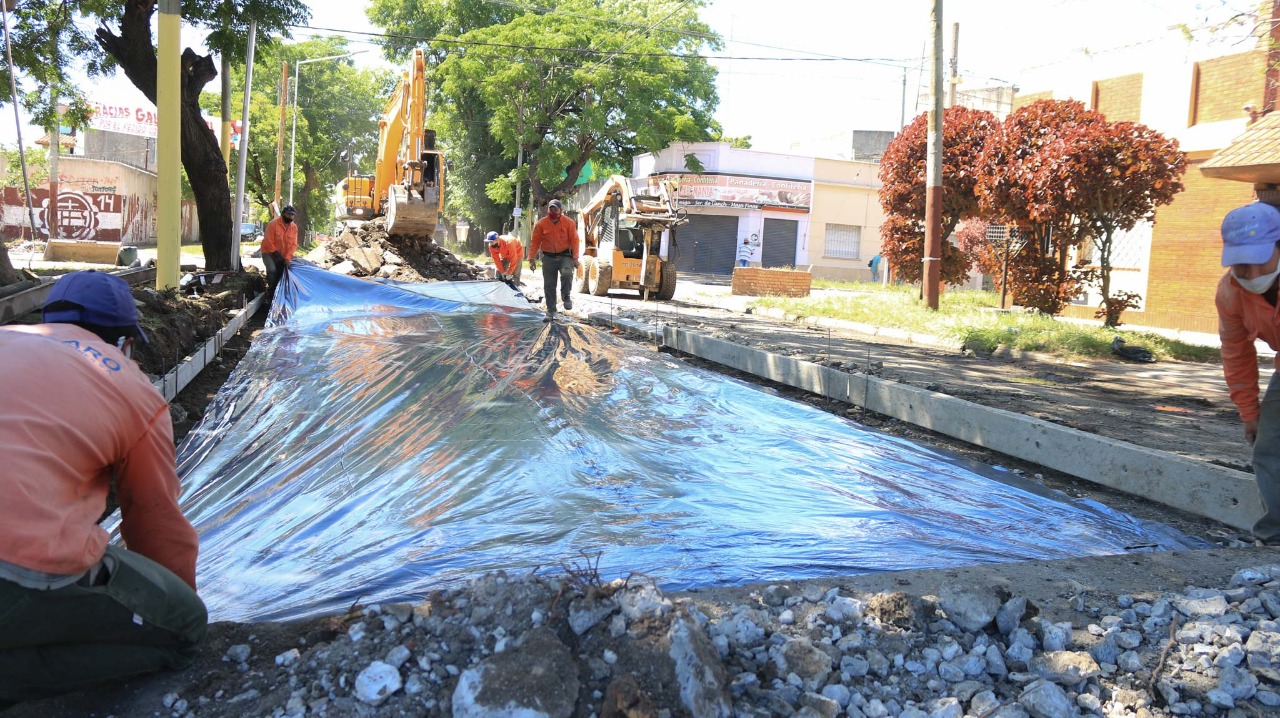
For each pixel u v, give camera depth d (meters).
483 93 35.97
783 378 8.65
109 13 13.30
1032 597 3.38
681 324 13.67
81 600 2.32
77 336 2.51
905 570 3.70
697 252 39.03
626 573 3.47
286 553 3.68
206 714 2.46
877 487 4.95
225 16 14.07
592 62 34.91
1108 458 5.34
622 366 8.23
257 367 7.71
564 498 4.36
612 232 19.50
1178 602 3.21
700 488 4.68
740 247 38.12
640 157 41.41
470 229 46.50
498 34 35.06
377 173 18.61
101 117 51.88
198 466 4.92
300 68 45.84
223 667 2.70
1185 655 2.87
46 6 14.27
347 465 4.86
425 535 3.84
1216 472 4.73
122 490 2.63
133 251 18.70
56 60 15.03
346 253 16.36
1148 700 2.63
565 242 12.91
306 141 45.47
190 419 6.65
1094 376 10.21
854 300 17.92
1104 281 13.87
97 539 2.38
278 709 2.45
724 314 16.84
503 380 7.27
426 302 12.30
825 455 5.55
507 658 2.41
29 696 2.44
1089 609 3.25
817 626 3.01
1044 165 13.80
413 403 6.36
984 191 15.26
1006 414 6.09
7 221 41.22
